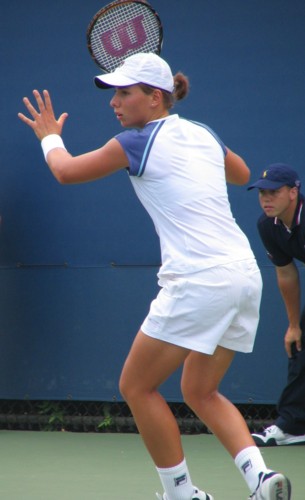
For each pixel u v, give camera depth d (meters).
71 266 23.70
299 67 22.34
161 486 17.61
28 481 18.16
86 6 23.41
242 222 22.72
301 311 22.19
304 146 22.39
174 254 13.30
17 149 23.95
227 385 22.78
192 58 22.89
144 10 16.39
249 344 13.98
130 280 23.31
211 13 22.75
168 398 23.08
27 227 23.97
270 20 22.45
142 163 13.27
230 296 13.23
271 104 22.52
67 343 23.73
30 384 24.00
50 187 23.80
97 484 17.84
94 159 13.39
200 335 13.24
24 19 23.77
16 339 24.08
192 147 13.64
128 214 23.33
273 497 13.19
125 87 13.62
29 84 23.81
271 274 22.52
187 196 13.30
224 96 22.75
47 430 24.31
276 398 22.50
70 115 23.61
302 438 21.27
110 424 23.75
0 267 24.14
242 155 22.70
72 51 23.53
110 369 23.42
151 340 13.34
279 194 19.08
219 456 20.50
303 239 19.33
